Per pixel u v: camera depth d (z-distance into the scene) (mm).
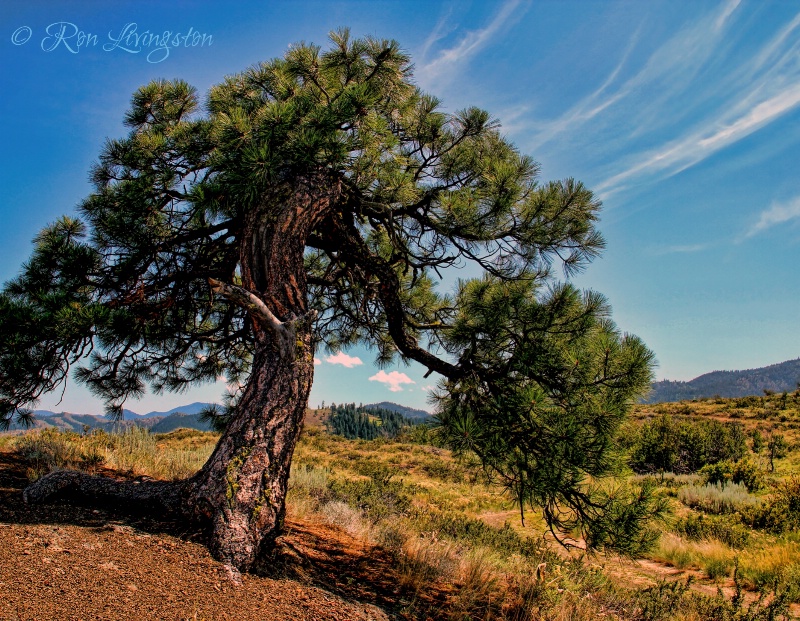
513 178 5840
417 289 7789
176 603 3045
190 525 4215
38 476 5543
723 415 50688
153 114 6680
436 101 6309
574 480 5000
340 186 5715
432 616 4449
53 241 5547
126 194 5605
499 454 5195
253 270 5160
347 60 5953
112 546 3607
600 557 9703
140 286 6027
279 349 4730
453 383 5574
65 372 5234
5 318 4398
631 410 4914
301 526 6371
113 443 9078
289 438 4535
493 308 5758
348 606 3941
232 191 5164
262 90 6617
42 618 2453
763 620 5691
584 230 6121
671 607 6066
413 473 23281
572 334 5340
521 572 6406
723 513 14289
